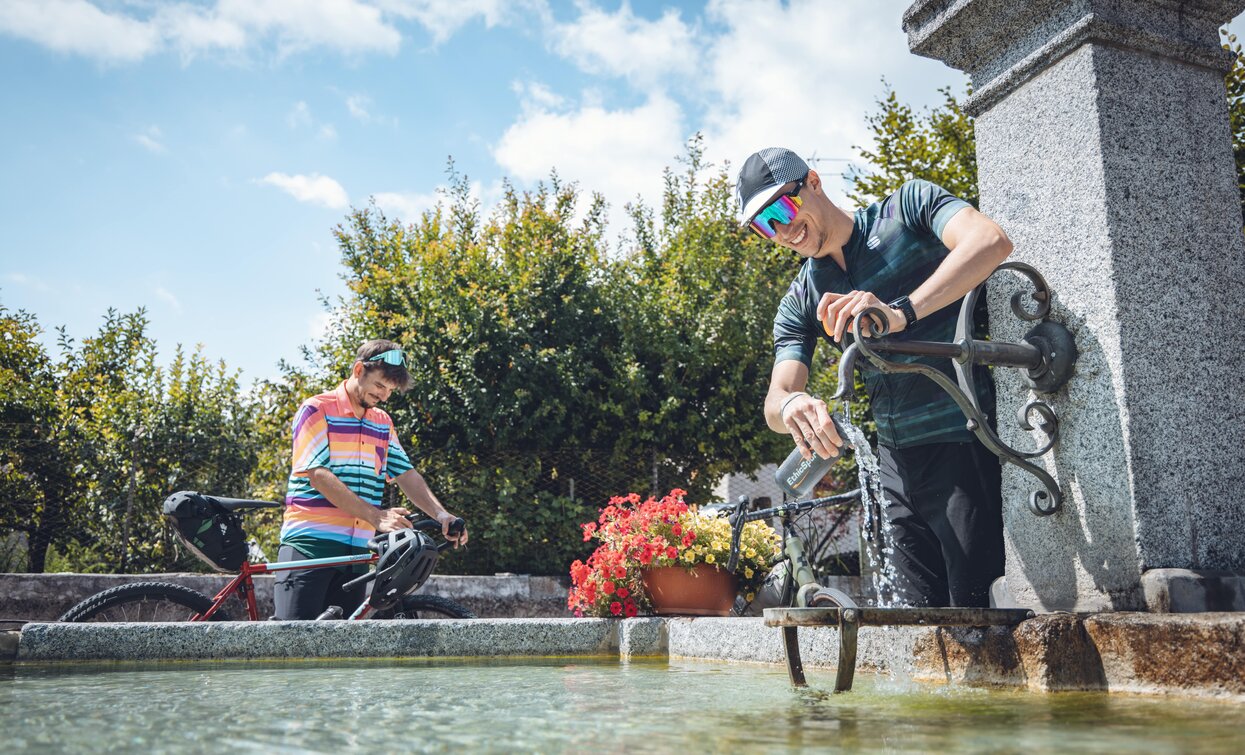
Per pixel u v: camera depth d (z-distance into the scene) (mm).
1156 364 2350
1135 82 2533
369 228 10211
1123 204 2420
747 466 10086
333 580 4488
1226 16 2676
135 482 8672
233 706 1804
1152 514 2256
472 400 8891
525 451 9273
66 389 9828
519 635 3682
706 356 9797
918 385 2775
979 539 2744
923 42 2996
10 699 1950
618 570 4859
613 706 1786
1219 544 2309
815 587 3941
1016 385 2613
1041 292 2516
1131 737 1284
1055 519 2467
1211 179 2564
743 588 5320
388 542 4039
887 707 1724
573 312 9711
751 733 1390
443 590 7402
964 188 6668
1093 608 2336
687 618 3727
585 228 10750
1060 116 2574
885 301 2783
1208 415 2383
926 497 2857
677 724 1503
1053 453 2480
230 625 3309
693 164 11688
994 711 1629
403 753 1219
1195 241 2488
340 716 1635
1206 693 1705
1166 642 1786
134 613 4621
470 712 1692
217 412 9594
